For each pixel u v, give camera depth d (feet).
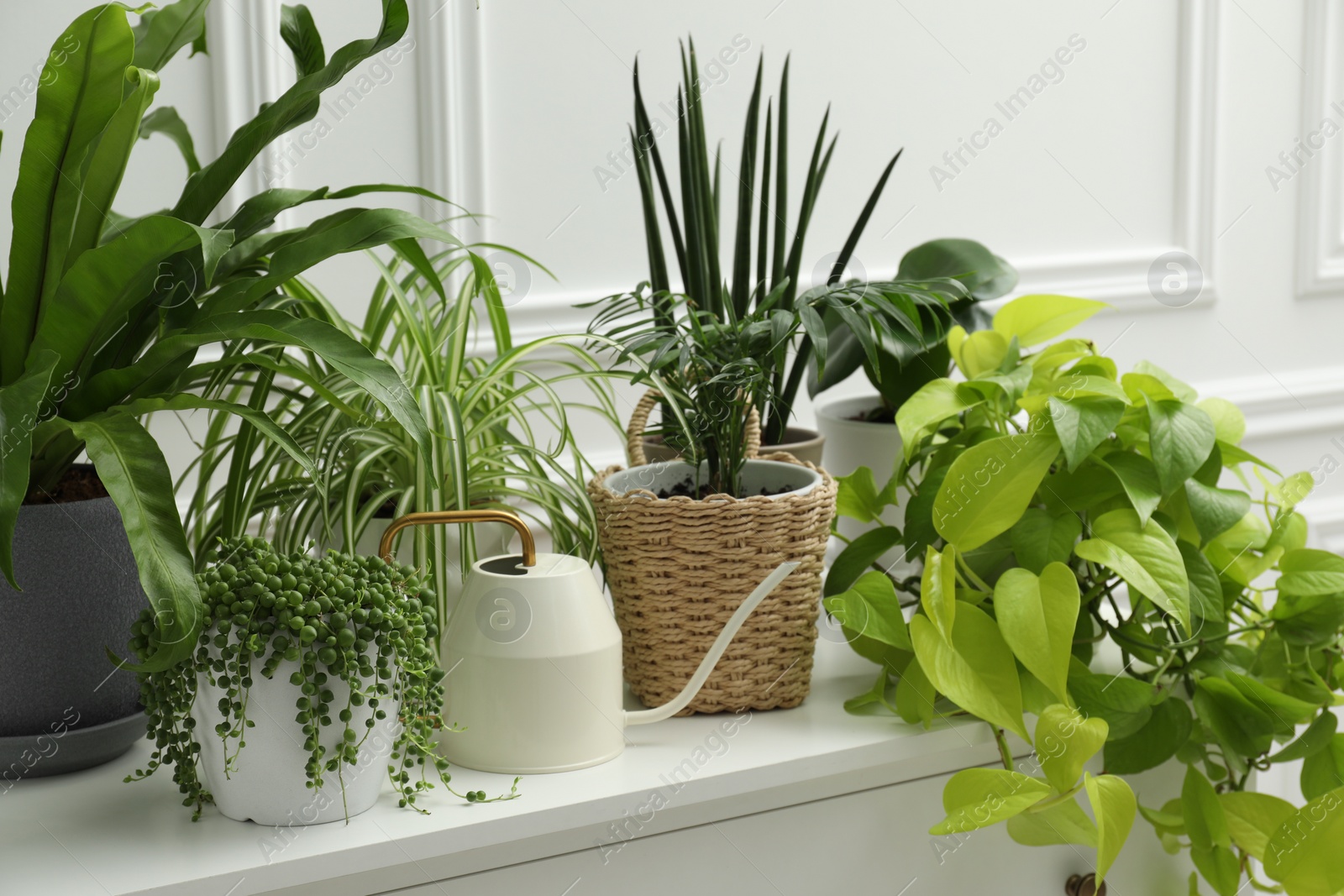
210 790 1.96
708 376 2.30
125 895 1.69
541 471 2.54
